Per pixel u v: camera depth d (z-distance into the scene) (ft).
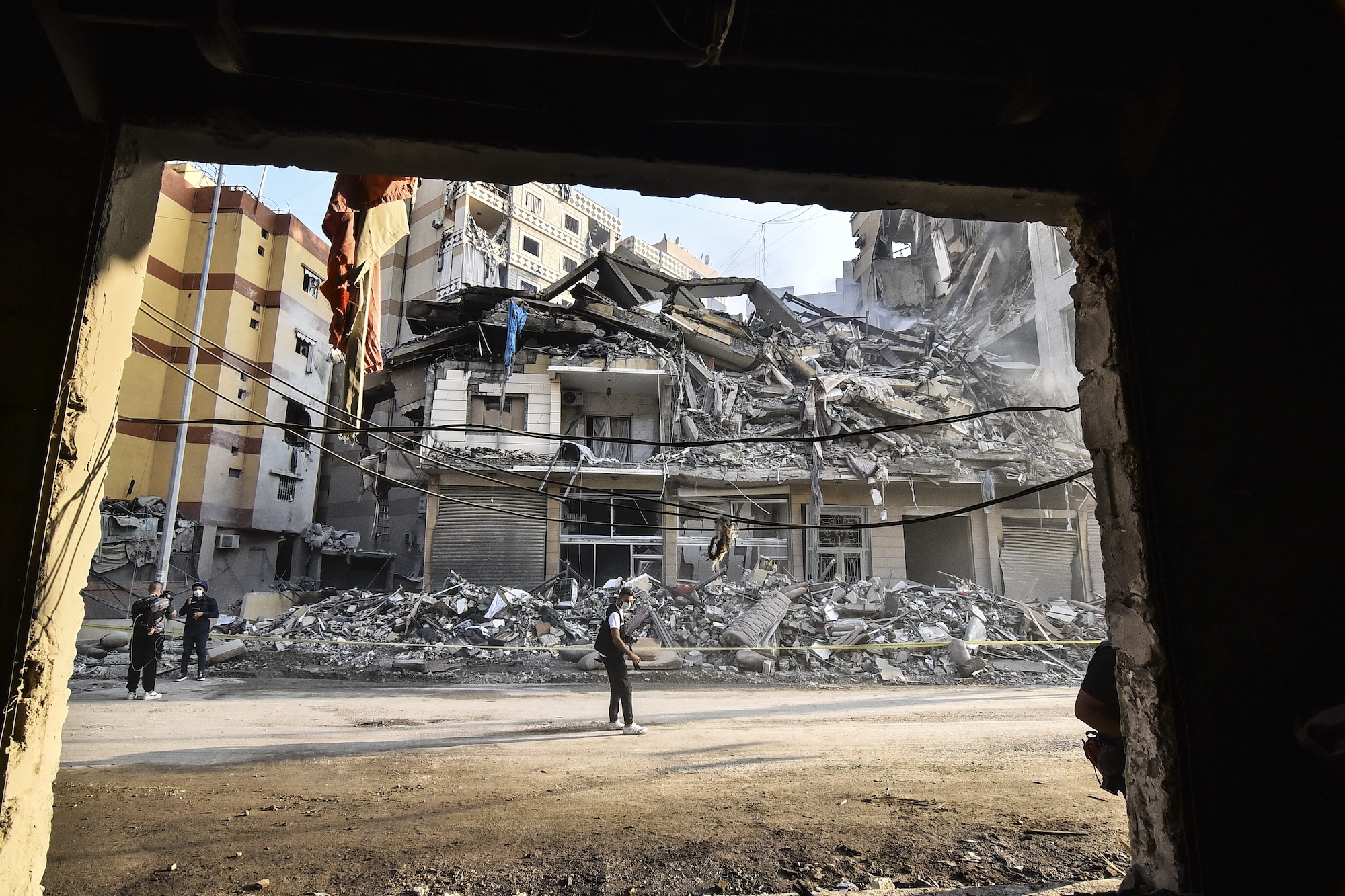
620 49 7.38
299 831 13.29
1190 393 8.71
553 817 14.29
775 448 66.39
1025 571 66.39
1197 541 8.40
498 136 8.32
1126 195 9.26
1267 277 9.00
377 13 7.08
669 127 8.58
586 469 61.46
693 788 16.75
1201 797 7.89
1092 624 55.62
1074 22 8.00
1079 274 10.19
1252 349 8.84
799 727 26.43
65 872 11.07
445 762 19.65
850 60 7.77
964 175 9.08
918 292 125.29
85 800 15.15
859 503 65.72
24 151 7.25
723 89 8.75
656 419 68.39
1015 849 12.38
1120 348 9.11
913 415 71.05
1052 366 82.89
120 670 42.52
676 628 51.24
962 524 68.33
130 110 7.80
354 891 10.53
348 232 17.39
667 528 62.85
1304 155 9.11
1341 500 8.54
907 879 11.02
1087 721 10.64
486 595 57.16
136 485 83.30
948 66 8.00
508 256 128.26
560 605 56.24
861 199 9.59
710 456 64.49
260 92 8.02
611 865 11.62
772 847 12.50
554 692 38.29
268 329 95.81
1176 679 8.12
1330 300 8.97
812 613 52.85
